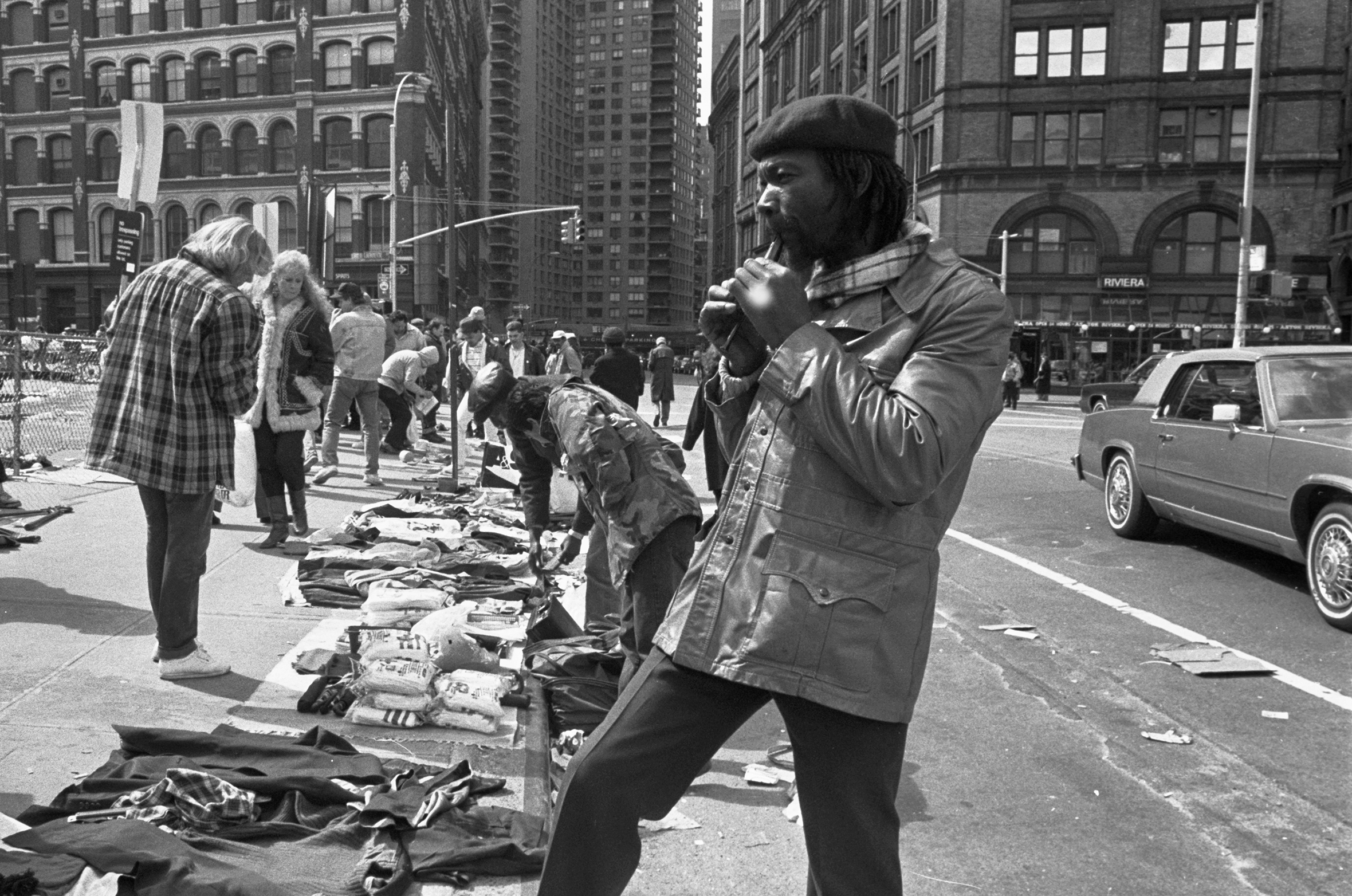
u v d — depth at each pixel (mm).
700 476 13648
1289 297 28672
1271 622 6699
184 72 52969
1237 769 4301
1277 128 40531
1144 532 9477
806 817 1855
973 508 11336
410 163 49938
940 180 43719
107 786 3332
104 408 4398
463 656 4680
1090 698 5184
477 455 14227
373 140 50938
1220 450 8000
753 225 75688
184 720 4098
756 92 77750
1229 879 3395
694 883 3199
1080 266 42750
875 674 1746
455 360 10484
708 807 3736
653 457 4070
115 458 4324
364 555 6637
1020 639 6230
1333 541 6633
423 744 4020
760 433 1826
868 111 1817
